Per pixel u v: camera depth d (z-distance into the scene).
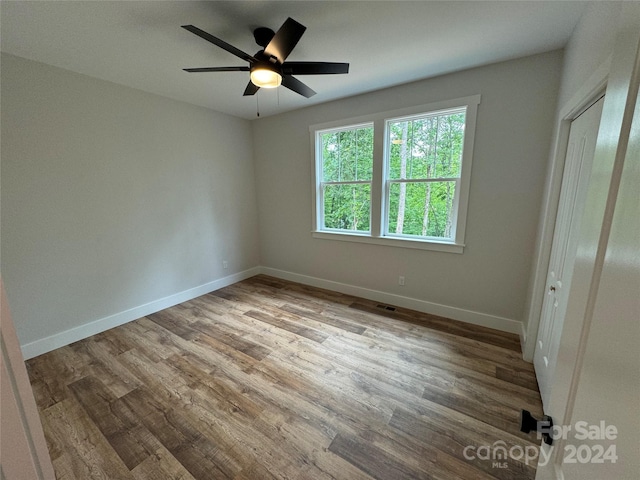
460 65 2.45
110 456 1.50
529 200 2.46
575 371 0.60
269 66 1.82
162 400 1.90
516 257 2.60
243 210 4.32
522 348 2.39
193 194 3.61
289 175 4.04
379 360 2.31
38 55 2.19
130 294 3.07
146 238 3.17
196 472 1.42
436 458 1.47
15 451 0.50
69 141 2.52
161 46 2.10
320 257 3.99
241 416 1.76
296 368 2.22
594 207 0.59
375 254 3.46
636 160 0.43
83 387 2.03
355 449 1.52
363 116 3.20
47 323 2.50
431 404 1.83
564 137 1.91
